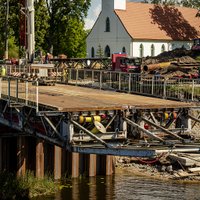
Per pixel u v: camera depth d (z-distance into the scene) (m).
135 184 44.28
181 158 47.12
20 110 33.47
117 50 118.56
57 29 124.25
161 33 119.62
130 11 119.88
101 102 32.34
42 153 44.75
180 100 36.03
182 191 42.19
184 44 122.44
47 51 124.06
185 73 71.50
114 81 50.06
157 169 47.97
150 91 42.47
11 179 41.22
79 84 49.16
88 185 44.19
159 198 40.66
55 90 42.28
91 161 46.53
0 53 117.94
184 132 31.31
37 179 42.75
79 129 28.28
